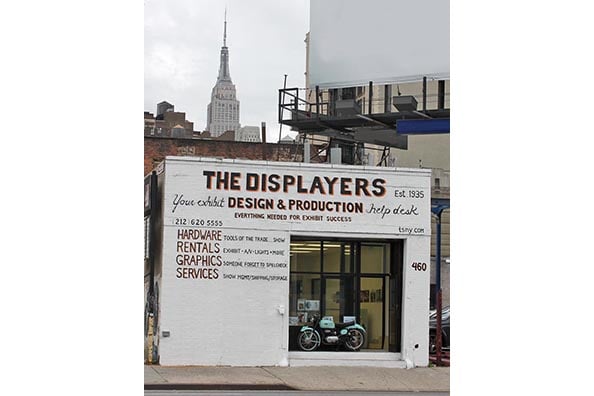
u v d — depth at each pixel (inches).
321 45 1106.7
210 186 876.0
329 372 836.6
